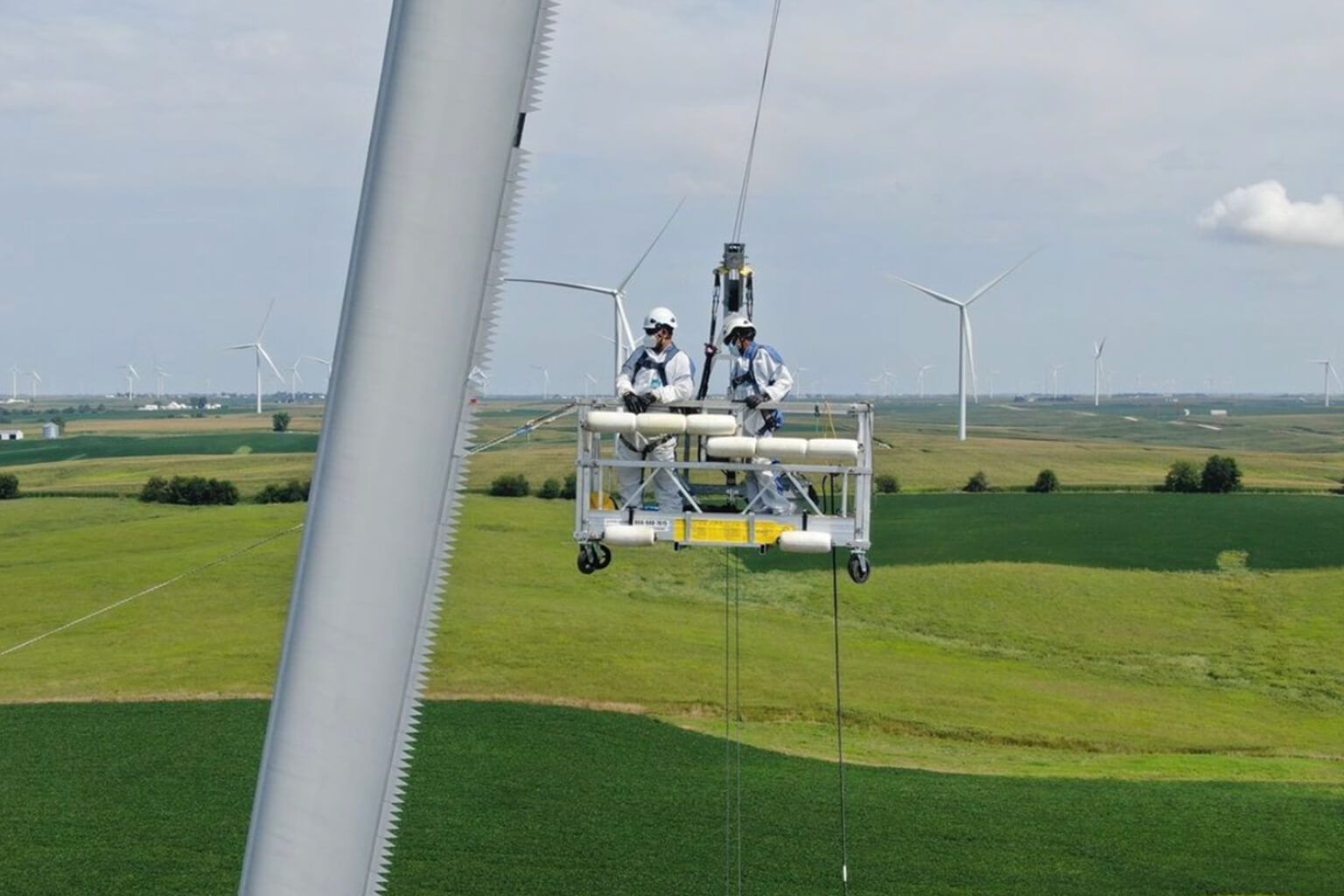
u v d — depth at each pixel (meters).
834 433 12.84
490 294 5.53
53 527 87.38
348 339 5.45
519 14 5.36
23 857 30.91
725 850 33.34
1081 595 70.75
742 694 50.22
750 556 77.12
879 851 33.56
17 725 42.03
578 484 11.77
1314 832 36.03
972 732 47.47
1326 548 78.81
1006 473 119.81
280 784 5.58
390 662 5.57
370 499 5.48
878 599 69.56
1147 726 50.03
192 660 51.78
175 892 29.25
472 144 5.38
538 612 61.62
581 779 38.53
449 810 35.34
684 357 12.96
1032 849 34.09
